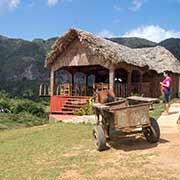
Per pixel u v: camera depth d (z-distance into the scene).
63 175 8.52
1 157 11.31
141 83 27.66
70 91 26.89
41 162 10.09
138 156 9.55
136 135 11.94
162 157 9.24
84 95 27.31
